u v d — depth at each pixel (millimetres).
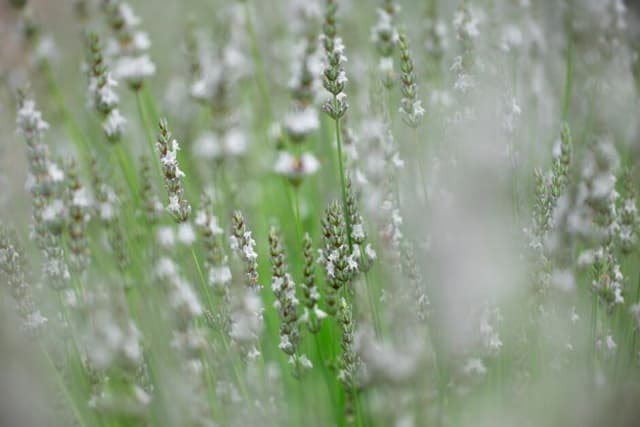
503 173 850
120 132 873
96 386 818
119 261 850
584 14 954
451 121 867
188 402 815
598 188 807
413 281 818
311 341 867
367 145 875
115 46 897
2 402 878
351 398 824
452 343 814
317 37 907
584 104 952
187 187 904
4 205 895
